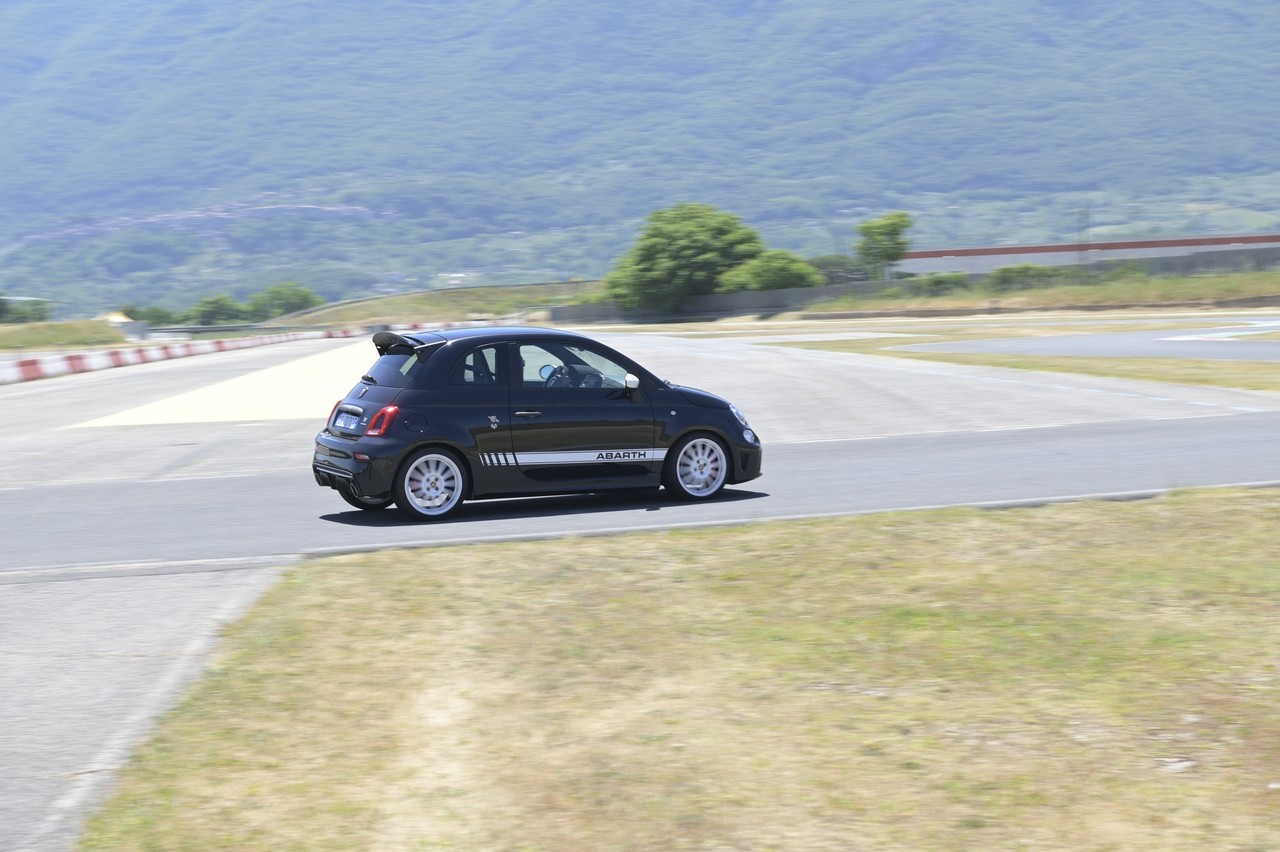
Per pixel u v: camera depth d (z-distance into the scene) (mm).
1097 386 42125
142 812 8539
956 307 162375
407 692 10852
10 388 68500
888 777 8922
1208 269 158250
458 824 8297
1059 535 16688
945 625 12578
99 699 10844
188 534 19078
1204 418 32000
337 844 8031
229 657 11922
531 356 20141
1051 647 11773
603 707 10414
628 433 20297
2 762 9477
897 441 29609
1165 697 10375
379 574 15305
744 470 21203
